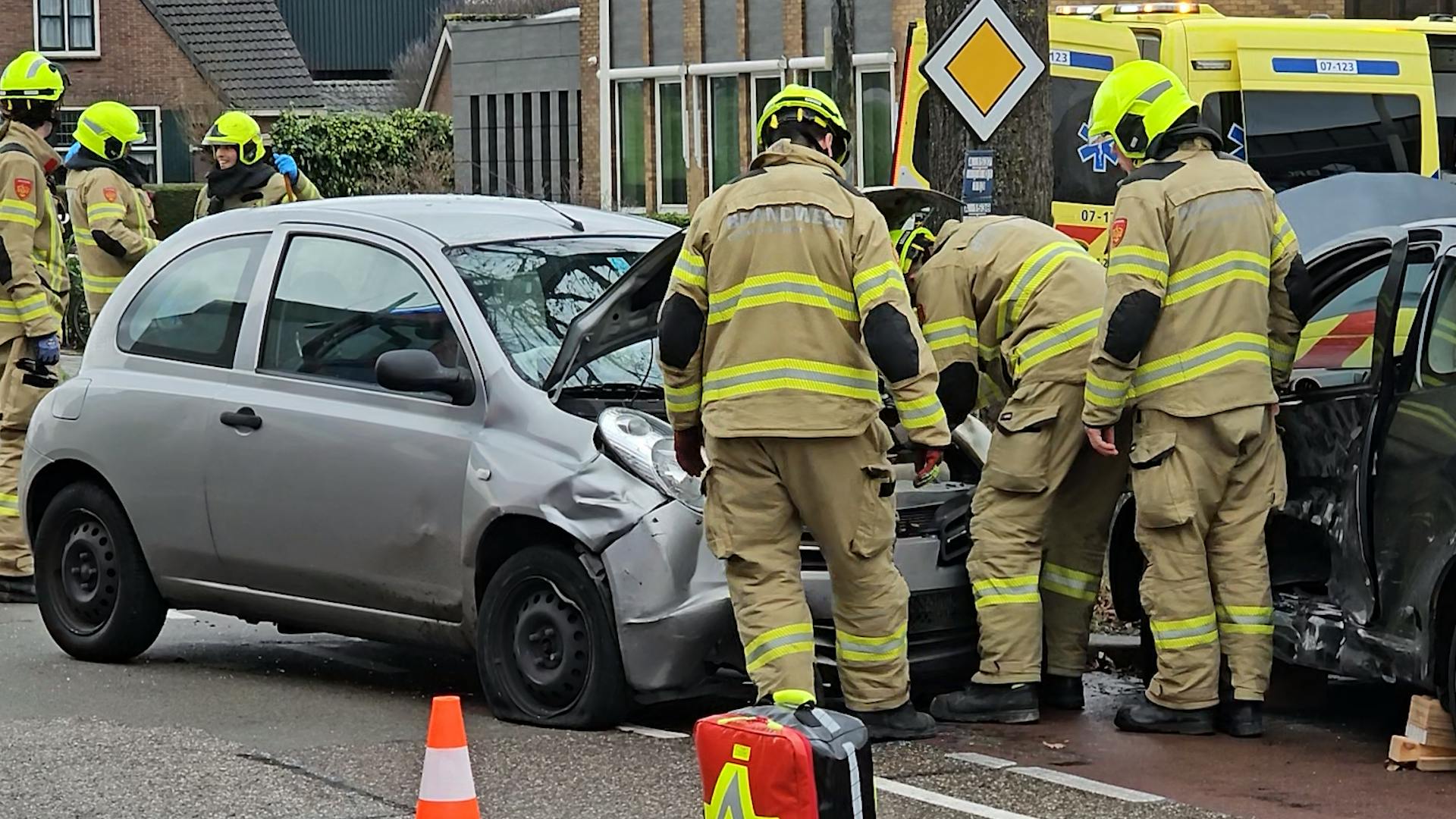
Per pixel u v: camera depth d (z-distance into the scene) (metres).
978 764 6.36
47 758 6.44
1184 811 5.79
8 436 9.84
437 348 7.18
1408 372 6.40
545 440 6.79
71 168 10.66
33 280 9.64
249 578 7.62
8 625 9.16
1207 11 14.50
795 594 6.25
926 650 7.09
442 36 48.53
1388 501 6.41
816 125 6.33
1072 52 13.59
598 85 35.00
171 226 37.19
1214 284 6.61
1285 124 14.21
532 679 6.87
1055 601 7.30
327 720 7.04
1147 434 6.73
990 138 8.62
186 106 43.44
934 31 9.15
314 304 7.57
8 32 43.41
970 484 7.57
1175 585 6.77
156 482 7.80
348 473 7.21
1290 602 6.98
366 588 7.26
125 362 8.07
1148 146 6.79
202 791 6.01
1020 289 6.93
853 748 3.99
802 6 31.98
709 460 6.27
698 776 6.16
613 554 6.56
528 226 7.69
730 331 6.18
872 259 6.08
